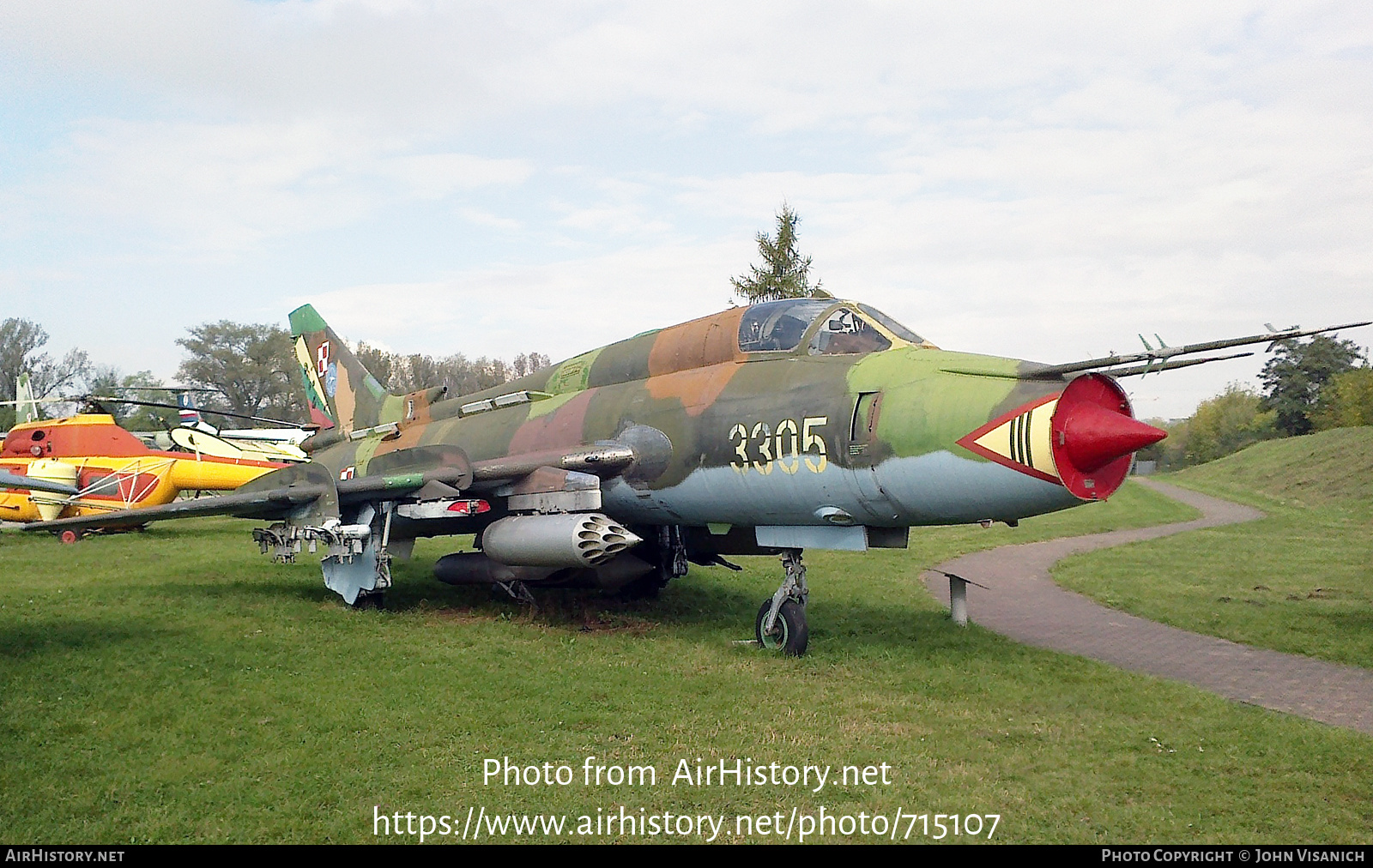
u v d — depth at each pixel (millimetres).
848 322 10289
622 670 9039
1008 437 7855
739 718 7523
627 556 11875
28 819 5320
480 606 13008
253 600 12461
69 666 8461
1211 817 5703
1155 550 22547
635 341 12344
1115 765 6602
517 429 12781
